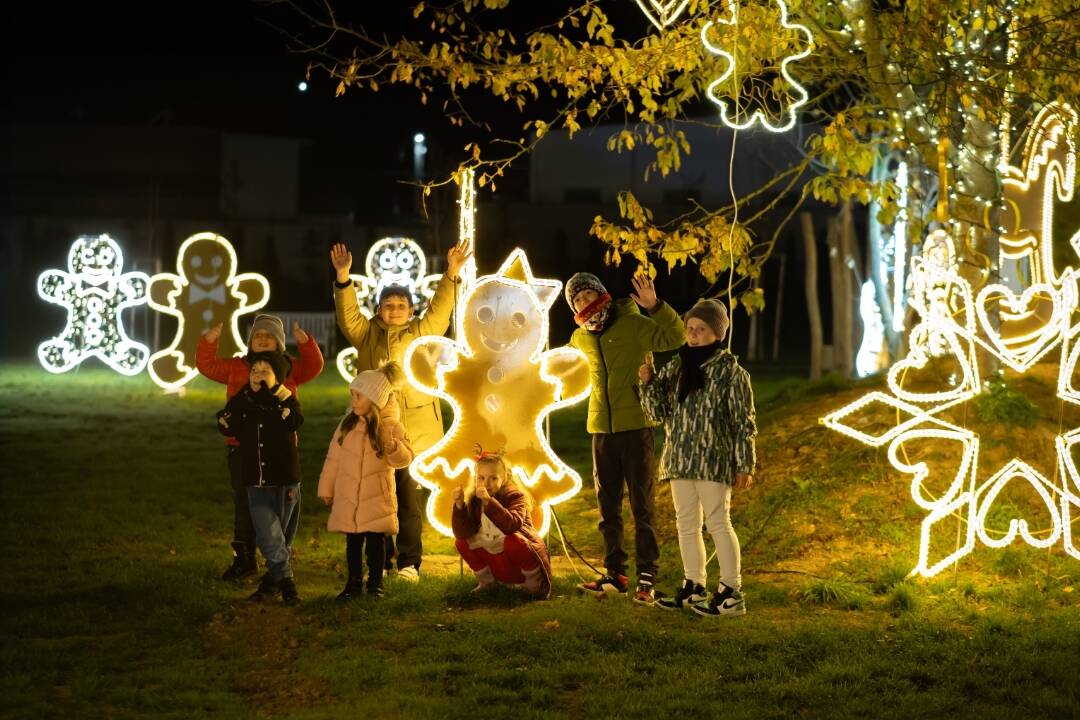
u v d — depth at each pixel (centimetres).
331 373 3005
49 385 2559
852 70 1037
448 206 3809
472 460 918
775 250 3912
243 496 891
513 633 726
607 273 3170
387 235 4375
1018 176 1154
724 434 780
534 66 1027
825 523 991
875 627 754
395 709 603
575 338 860
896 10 1000
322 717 594
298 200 4759
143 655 700
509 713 595
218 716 597
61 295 2814
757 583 874
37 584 873
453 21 1017
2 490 1273
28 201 4503
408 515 900
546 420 941
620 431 841
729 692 624
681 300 4047
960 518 900
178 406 2148
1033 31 929
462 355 920
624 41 1043
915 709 596
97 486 1307
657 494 1151
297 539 1066
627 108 1051
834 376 1448
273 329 858
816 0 1038
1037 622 755
